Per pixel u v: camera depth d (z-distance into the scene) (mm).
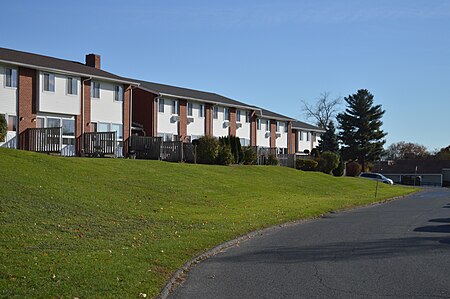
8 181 18297
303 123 77750
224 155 41094
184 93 50375
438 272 10969
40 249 10914
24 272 8930
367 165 84625
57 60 39594
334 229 18656
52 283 8430
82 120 37500
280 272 11039
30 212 14930
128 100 41625
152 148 39469
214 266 11695
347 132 85250
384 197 36938
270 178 37969
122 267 10102
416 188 56719
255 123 59625
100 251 11406
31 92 34094
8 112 32812
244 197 26891
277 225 19438
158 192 23312
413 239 16062
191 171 31938
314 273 10914
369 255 13109
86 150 37000
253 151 47031
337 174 61188
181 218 18172
